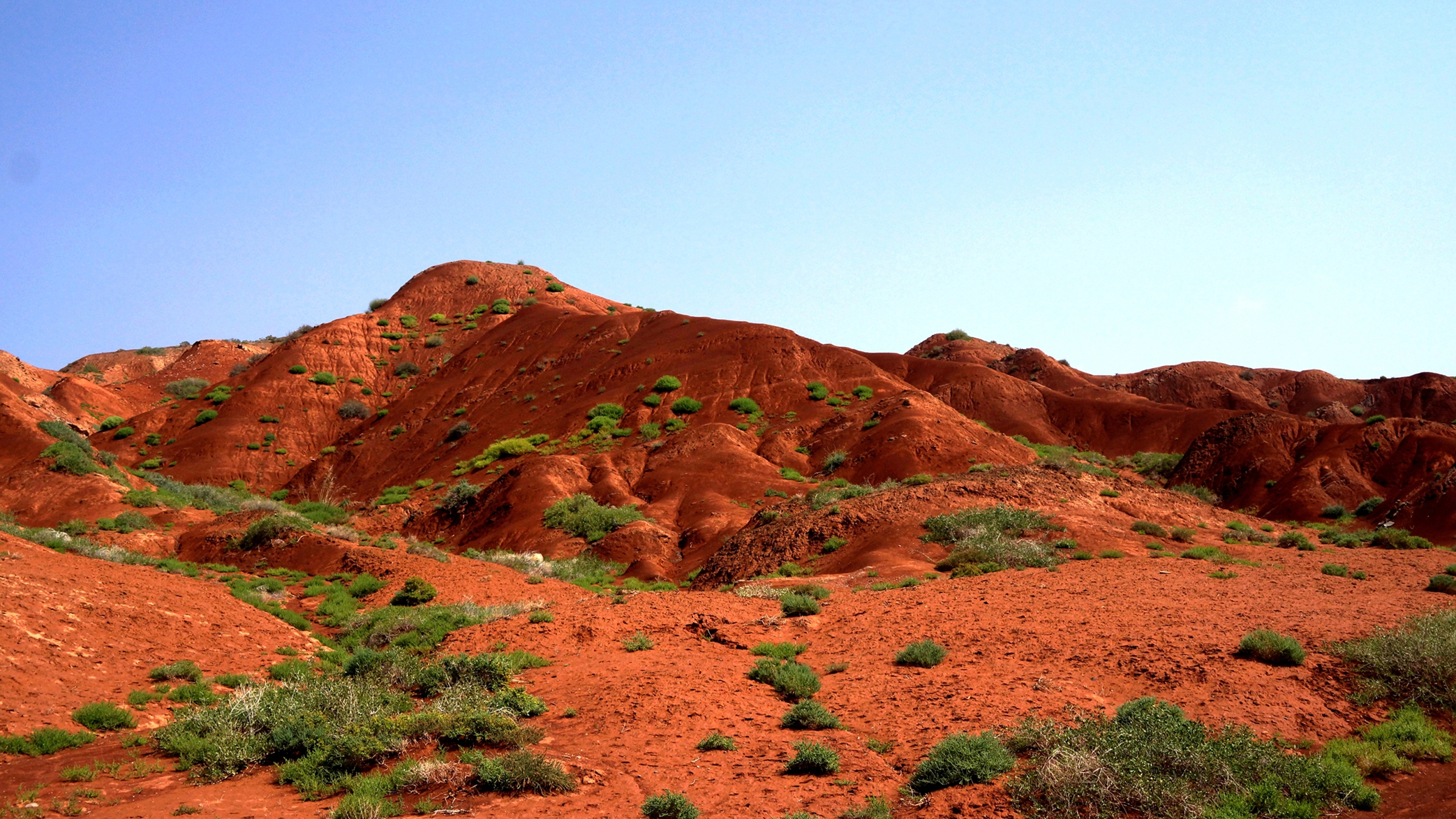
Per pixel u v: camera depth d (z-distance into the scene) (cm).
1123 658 1476
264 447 9256
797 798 986
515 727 1175
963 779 1012
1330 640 1520
